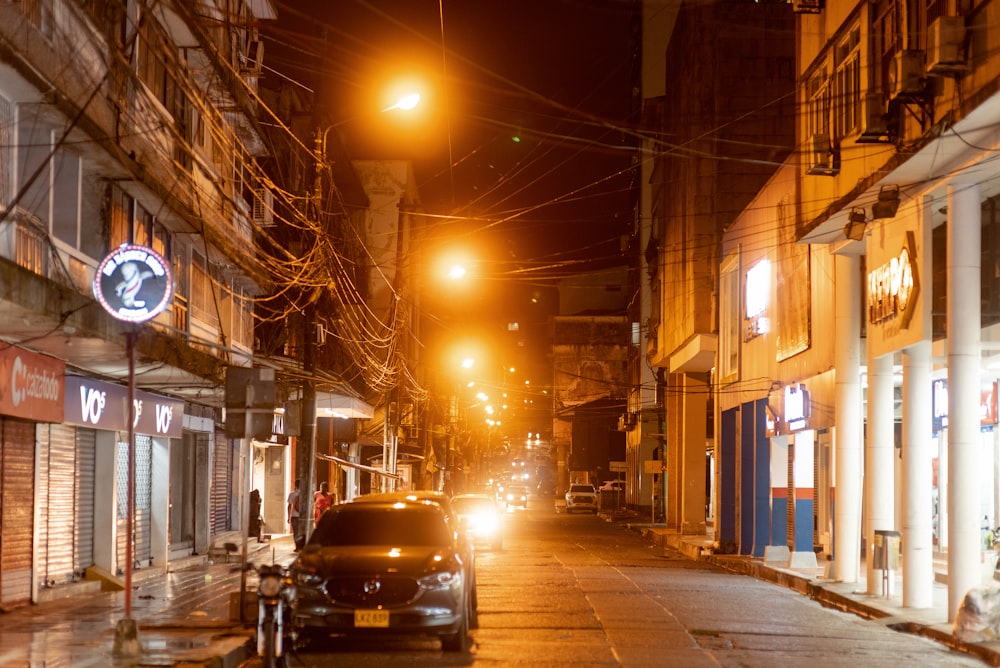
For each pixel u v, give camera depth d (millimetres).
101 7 16109
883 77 18047
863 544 26953
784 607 18484
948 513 16109
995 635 13820
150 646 11945
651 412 66125
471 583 14445
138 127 17734
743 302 32719
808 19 22438
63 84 14047
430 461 61406
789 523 26969
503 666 11633
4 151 13273
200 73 21156
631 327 75938
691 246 39406
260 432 13531
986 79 13836
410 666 11602
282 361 29469
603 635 14102
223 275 24719
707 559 32469
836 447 22141
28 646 11836
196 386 19953
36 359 14773
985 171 15969
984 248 18891
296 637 11906
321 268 19766
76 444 17984
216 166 23172
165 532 21750
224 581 20297
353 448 46250
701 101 38969
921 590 17781
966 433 16062
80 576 18125
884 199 17500
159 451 21797
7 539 15141
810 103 22375
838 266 22234
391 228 55031
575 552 32781
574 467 95625
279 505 35406
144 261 13039
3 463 14969
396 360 40031
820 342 23984
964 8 14688
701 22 39188
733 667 11711
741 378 32906
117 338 14438
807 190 22328
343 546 13312
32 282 11961
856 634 15195
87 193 16641
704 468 43500
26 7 13250
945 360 19906
